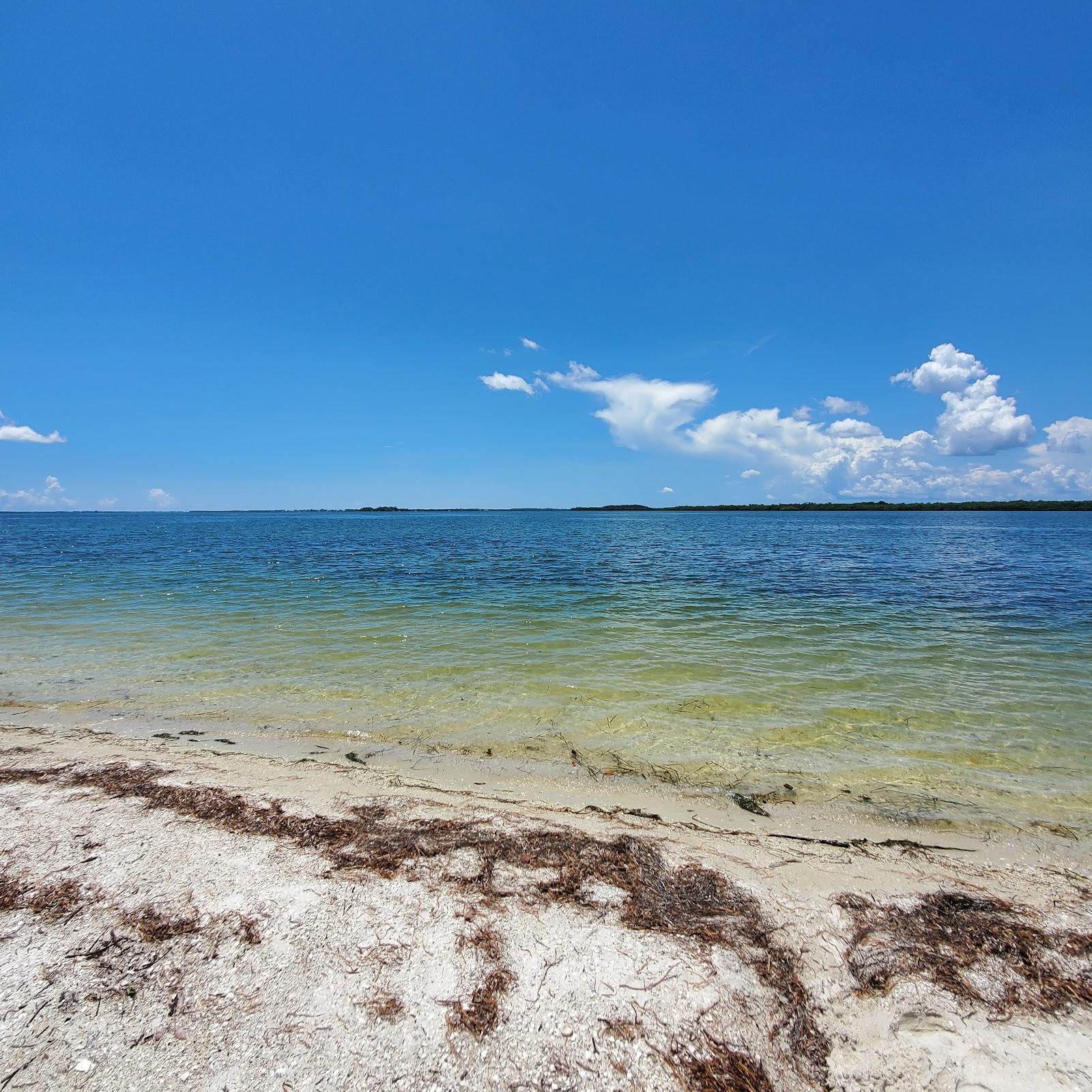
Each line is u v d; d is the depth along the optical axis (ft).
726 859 15.16
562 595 65.05
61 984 10.07
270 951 10.93
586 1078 8.66
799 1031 9.73
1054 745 24.39
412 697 29.96
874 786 20.79
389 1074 8.58
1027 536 198.39
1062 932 12.49
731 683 32.35
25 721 26.32
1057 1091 8.81
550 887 13.32
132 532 231.91
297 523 379.14
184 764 20.88
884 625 48.14
